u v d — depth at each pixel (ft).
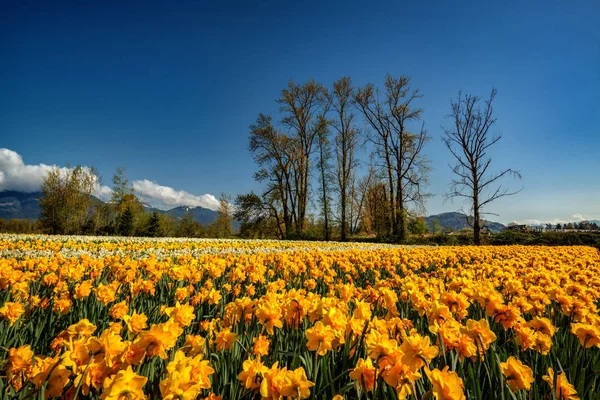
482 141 90.68
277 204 128.57
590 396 6.44
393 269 24.66
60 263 18.67
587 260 30.58
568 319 11.10
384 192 123.85
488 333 6.42
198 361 4.93
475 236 89.15
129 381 4.03
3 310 7.66
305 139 131.85
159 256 29.25
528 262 27.02
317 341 6.15
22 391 4.77
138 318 6.32
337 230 130.82
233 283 16.79
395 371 5.06
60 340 6.26
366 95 115.55
